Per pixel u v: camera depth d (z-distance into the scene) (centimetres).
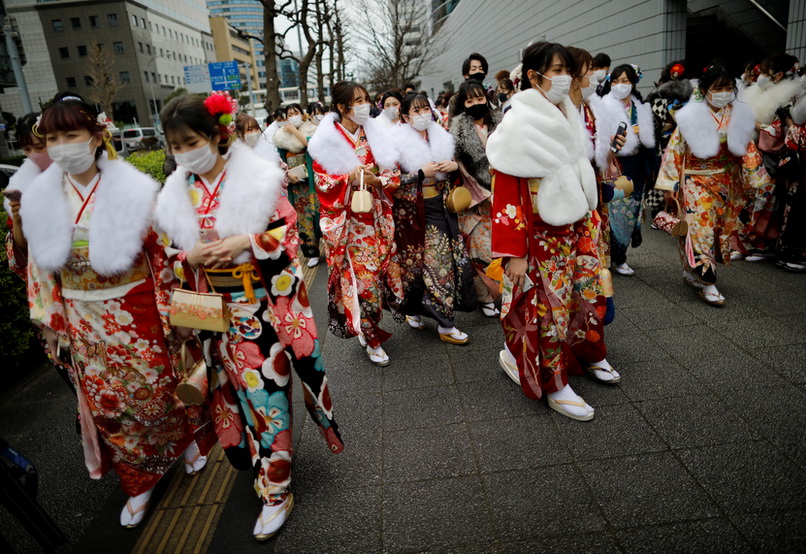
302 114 623
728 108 349
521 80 248
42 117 184
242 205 192
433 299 353
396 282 355
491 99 431
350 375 330
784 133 418
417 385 309
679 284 411
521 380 264
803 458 216
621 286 421
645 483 213
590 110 285
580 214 241
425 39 2280
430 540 198
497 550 190
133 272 206
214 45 7794
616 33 885
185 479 252
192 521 224
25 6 5003
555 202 237
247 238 193
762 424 239
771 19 856
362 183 312
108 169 199
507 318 265
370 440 262
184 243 196
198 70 1508
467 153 353
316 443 265
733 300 371
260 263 198
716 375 281
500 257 249
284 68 6506
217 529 217
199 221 198
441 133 351
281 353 210
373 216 330
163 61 5953
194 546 210
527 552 188
